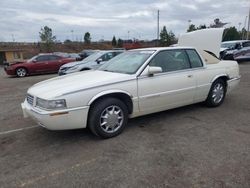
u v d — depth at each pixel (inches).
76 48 2679.6
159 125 179.9
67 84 151.7
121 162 127.3
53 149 145.9
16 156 138.6
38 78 538.6
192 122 184.4
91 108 151.1
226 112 207.2
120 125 162.6
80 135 165.3
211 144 145.0
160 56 179.6
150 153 136.1
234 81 234.5
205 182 107.5
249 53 635.5
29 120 203.5
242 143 145.3
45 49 1804.9
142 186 106.3
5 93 342.3
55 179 114.0
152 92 170.7
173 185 106.2
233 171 115.1
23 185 110.2
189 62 195.8
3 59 1531.7
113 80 155.6
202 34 270.7
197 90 200.2
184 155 132.4
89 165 125.6
